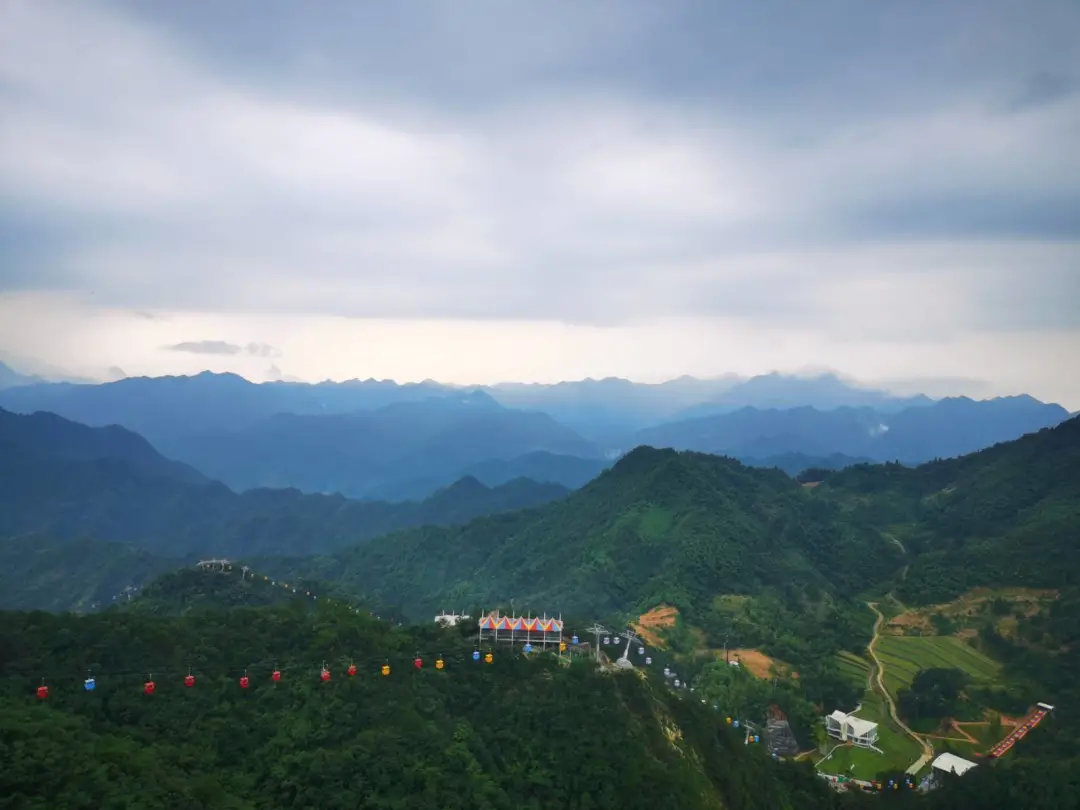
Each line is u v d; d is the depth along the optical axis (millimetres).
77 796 81750
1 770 82500
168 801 85750
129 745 95812
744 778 130500
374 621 140750
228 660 119375
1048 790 146375
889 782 154625
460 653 130875
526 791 107812
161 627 121625
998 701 194500
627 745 114688
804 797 142500
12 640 111125
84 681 107125
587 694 122875
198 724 104750
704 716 137125
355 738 107562
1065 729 179375
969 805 146000
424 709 116125
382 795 99688
